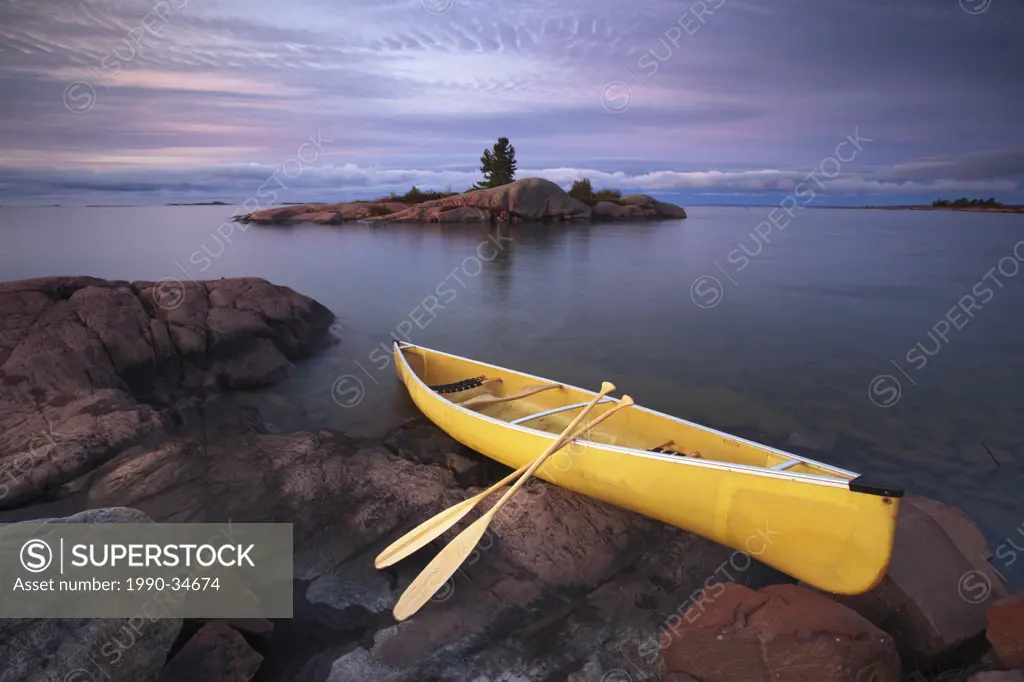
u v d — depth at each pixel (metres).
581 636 3.88
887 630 3.76
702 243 27.44
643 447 5.91
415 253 24.06
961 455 6.68
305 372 9.64
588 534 4.86
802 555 3.98
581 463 5.04
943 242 28.11
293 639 3.86
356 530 4.92
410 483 5.63
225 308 10.17
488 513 4.30
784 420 7.69
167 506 5.16
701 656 3.43
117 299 9.30
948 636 3.58
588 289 16.53
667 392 8.73
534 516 5.07
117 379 7.89
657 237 30.09
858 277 18.05
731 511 4.24
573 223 39.00
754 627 3.38
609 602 4.20
